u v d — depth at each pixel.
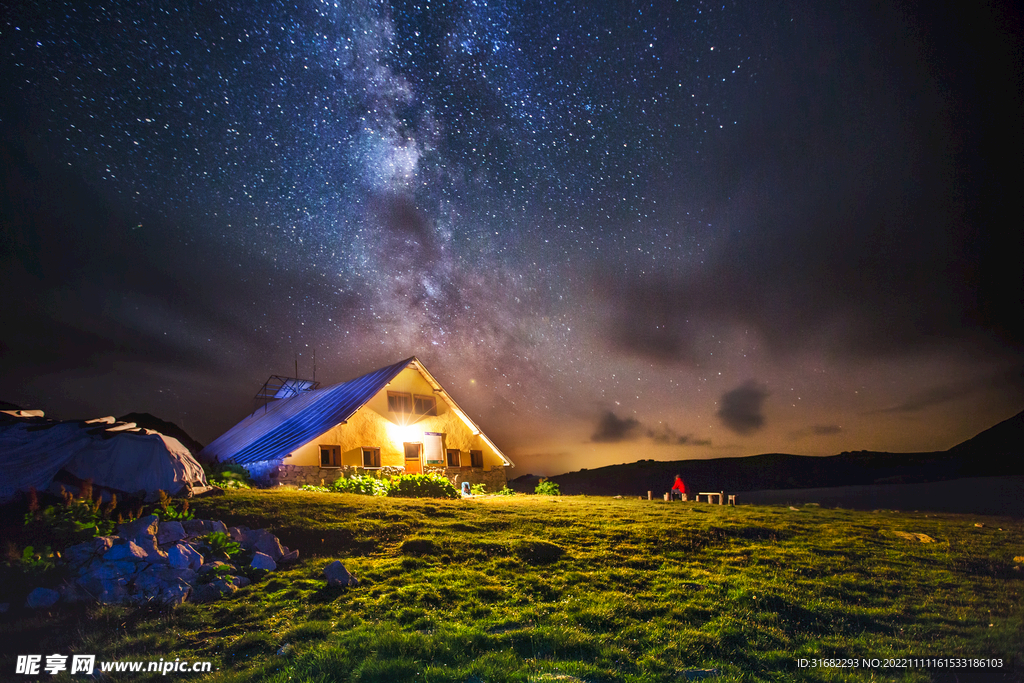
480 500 21.89
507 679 6.25
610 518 16.75
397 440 27.61
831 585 10.55
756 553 12.73
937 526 17.39
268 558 10.46
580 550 12.37
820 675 7.02
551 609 8.77
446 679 6.26
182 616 8.16
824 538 14.76
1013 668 7.30
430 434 28.80
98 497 12.76
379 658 6.73
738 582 10.39
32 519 10.62
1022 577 11.58
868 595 10.16
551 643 7.37
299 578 9.83
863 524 17.45
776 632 8.29
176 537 10.38
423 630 7.80
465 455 29.81
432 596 9.02
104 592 8.62
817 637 8.27
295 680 6.25
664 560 11.84
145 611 8.31
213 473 22.12
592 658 7.06
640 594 9.57
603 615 8.43
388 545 12.05
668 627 8.22
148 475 13.65
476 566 10.80
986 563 12.51
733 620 8.56
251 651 7.21
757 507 22.98
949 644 8.07
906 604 9.73
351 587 9.44
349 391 29.62
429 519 14.74
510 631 7.77
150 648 7.22
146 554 9.52
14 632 7.55
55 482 12.64
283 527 12.44
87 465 13.23
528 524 14.89
